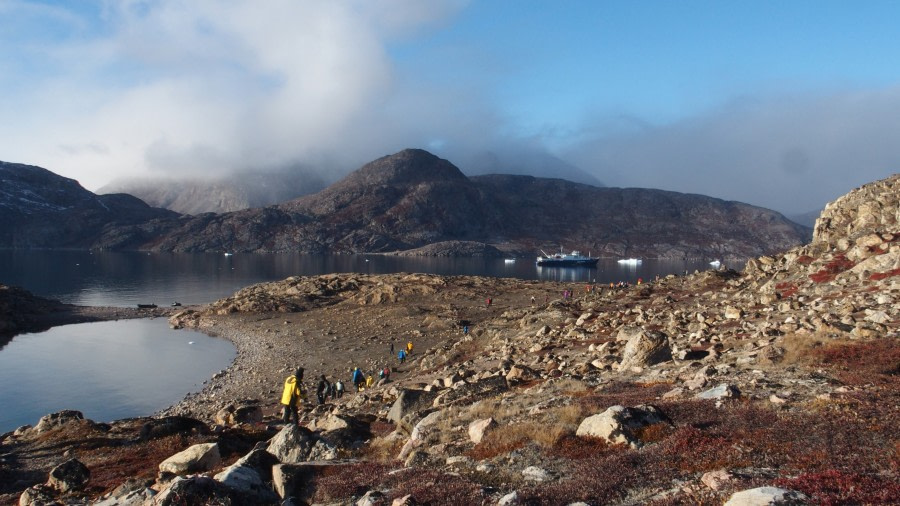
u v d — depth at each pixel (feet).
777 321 106.42
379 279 441.68
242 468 42.11
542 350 135.33
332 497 37.60
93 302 431.84
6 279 628.69
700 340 103.86
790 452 31.83
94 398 175.94
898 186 182.19
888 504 22.77
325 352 224.94
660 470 32.09
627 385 66.33
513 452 40.27
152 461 65.10
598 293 293.84
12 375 205.87
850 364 58.08
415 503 31.78
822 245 183.01
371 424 71.46
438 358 177.06
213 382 191.31
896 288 111.45
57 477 56.24
